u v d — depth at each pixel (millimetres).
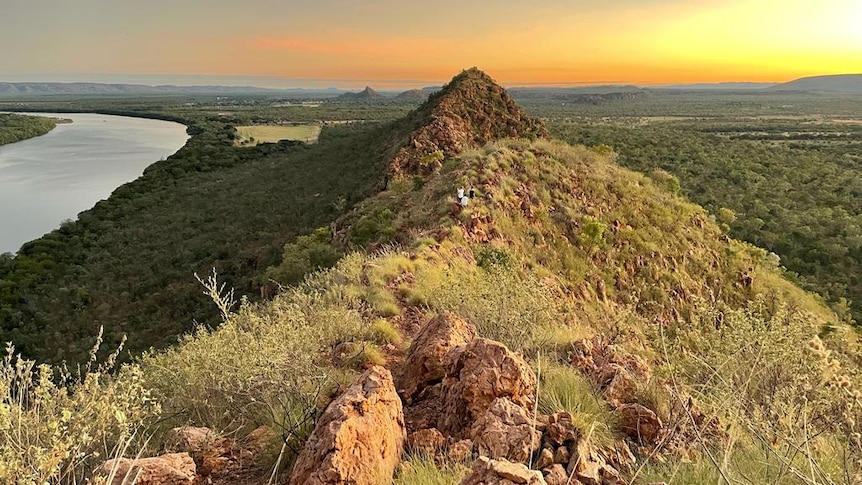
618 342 6719
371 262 10664
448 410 4035
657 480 2994
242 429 4094
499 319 6250
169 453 3455
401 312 8188
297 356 4633
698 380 4578
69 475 3029
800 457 3041
